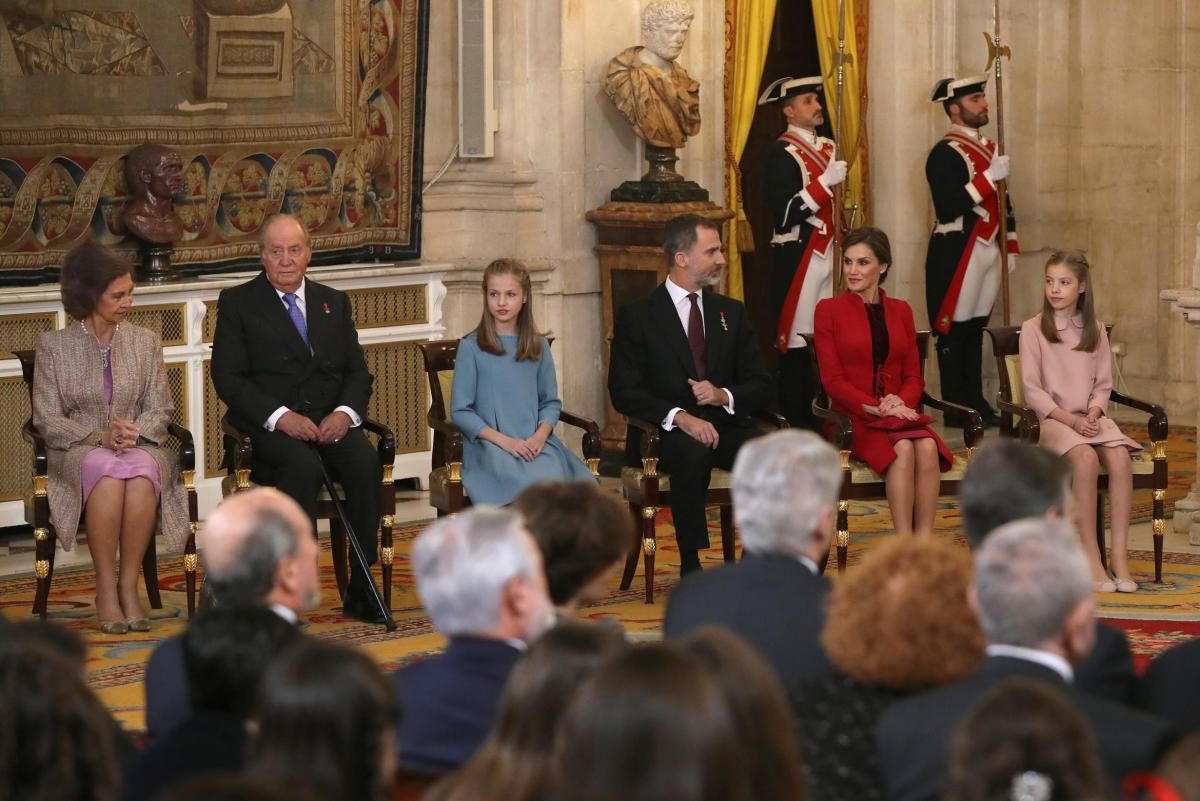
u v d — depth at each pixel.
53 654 3.99
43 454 10.48
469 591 5.30
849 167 17.53
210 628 4.92
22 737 3.87
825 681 5.21
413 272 14.66
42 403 10.66
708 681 3.37
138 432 10.58
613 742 3.30
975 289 17.28
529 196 15.52
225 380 10.82
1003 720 3.66
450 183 15.37
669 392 11.52
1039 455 6.78
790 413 15.95
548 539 6.21
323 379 11.09
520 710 4.05
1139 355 18.81
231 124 13.68
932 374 18.14
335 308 11.23
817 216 15.88
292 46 13.98
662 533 13.36
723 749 3.31
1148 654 9.66
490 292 11.29
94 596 11.39
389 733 3.99
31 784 3.86
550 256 15.54
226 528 5.96
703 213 15.23
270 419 10.69
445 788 4.03
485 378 11.27
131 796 4.73
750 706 3.89
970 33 18.23
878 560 5.20
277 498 6.09
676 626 6.05
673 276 11.72
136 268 13.31
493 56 15.25
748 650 4.02
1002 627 4.84
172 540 10.64
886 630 5.06
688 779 3.28
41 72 12.55
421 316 14.80
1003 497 6.70
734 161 16.64
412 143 14.85
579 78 15.52
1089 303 11.62
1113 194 18.86
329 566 12.33
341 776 3.89
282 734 3.91
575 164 15.54
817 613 5.92
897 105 17.72
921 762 4.61
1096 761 3.66
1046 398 11.55
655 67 15.20
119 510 10.45
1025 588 4.80
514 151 15.48
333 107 14.31
